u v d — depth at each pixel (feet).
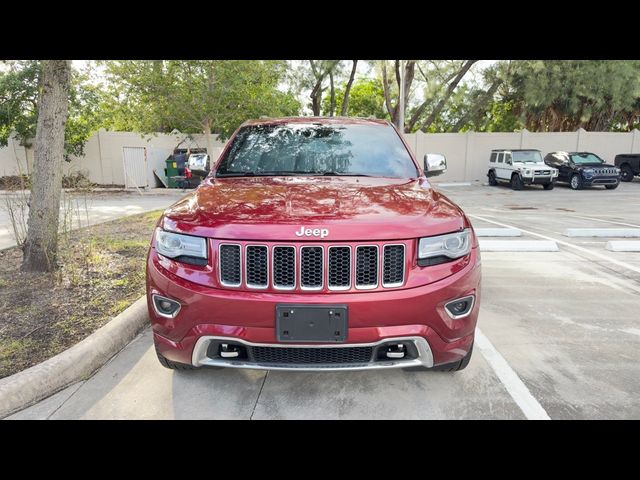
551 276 18.24
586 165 64.03
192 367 9.11
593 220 33.17
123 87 48.01
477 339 12.32
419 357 8.37
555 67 70.44
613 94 73.31
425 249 8.21
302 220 8.16
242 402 9.28
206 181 11.43
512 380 10.14
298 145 12.65
